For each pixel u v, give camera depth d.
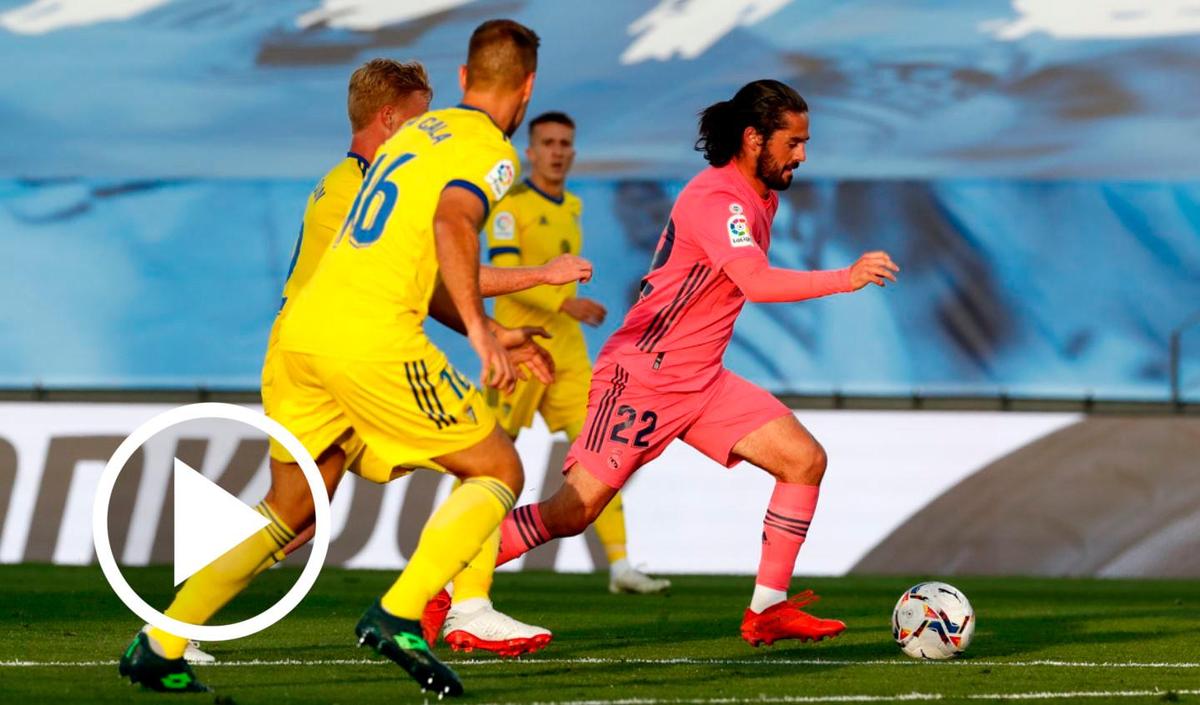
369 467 15.54
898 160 55.72
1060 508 41.09
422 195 14.08
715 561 40.97
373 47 56.75
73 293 54.94
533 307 30.22
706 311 19.06
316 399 14.70
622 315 53.75
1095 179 54.81
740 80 56.06
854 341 53.38
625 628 23.08
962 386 53.62
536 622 24.22
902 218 54.44
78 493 41.25
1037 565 40.84
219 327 55.03
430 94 18.50
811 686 15.66
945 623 18.61
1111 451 41.41
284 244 55.47
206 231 55.44
